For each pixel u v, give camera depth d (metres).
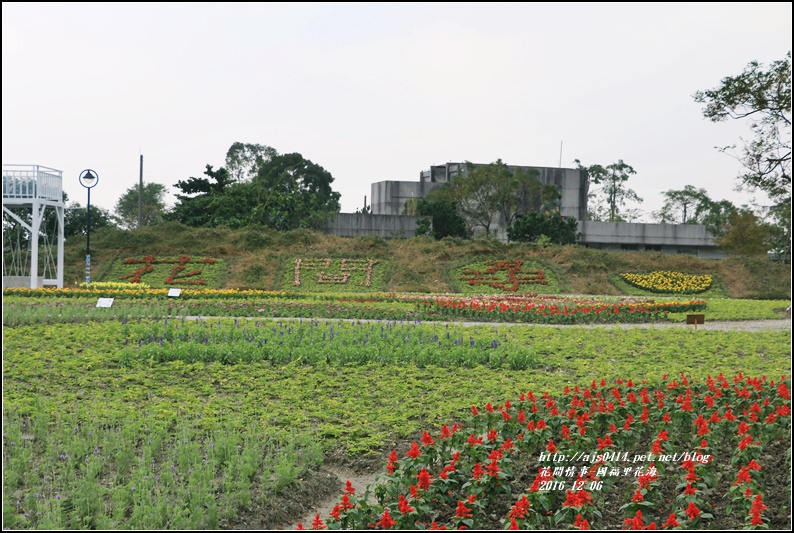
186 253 44.78
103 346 17.31
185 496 8.02
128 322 20.92
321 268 43.88
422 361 16.09
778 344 19.47
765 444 9.85
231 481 8.42
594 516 8.05
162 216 62.28
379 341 17.83
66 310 22.56
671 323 26.77
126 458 8.93
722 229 65.88
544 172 76.62
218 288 40.41
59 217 34.78
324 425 11.16
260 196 59.31
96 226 56.22
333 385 13.97
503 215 73.00
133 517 7.41
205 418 11.07
